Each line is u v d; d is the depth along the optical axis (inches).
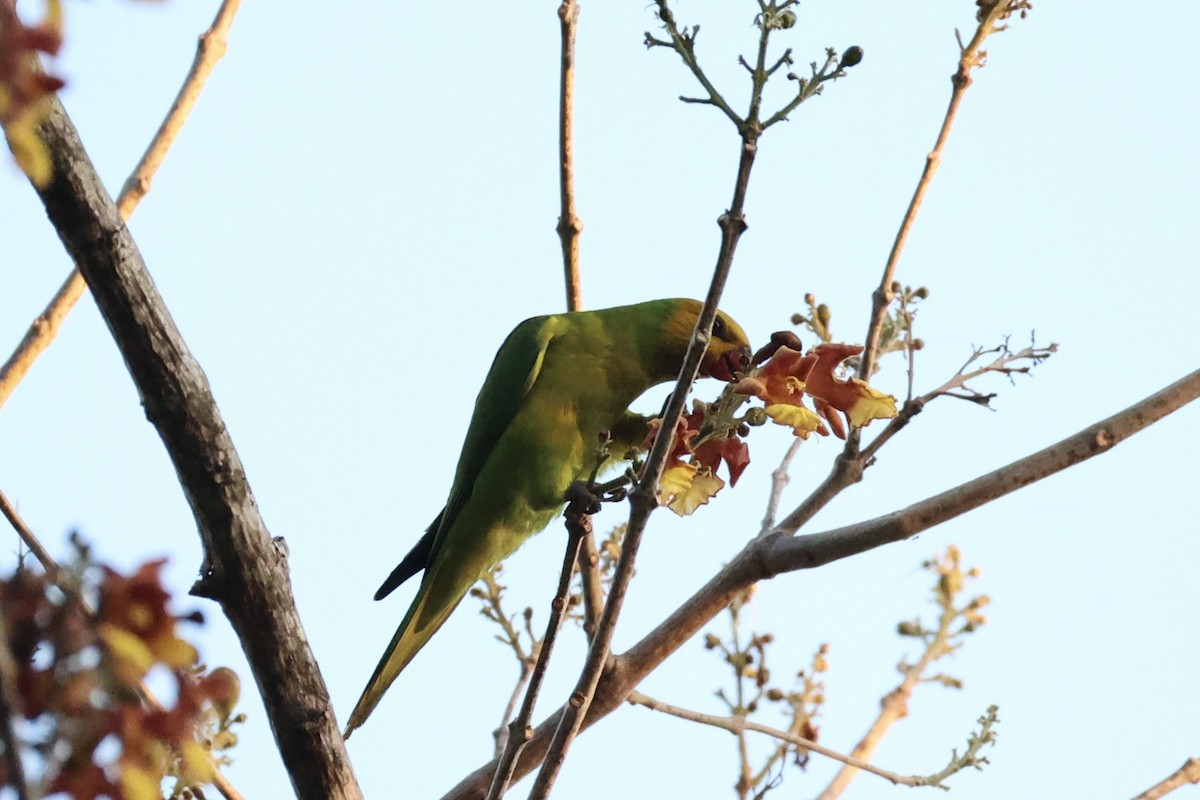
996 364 374.0
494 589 453.4
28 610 159.5
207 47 471.8
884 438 384.5
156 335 293.9
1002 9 406.6
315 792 328.5
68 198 282.0
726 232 280.4
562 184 476.4
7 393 414.3
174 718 165.2
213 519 307.6
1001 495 362.6
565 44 455.2
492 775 391.5
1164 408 362.3
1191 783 395.5
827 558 372.8
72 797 158.4
